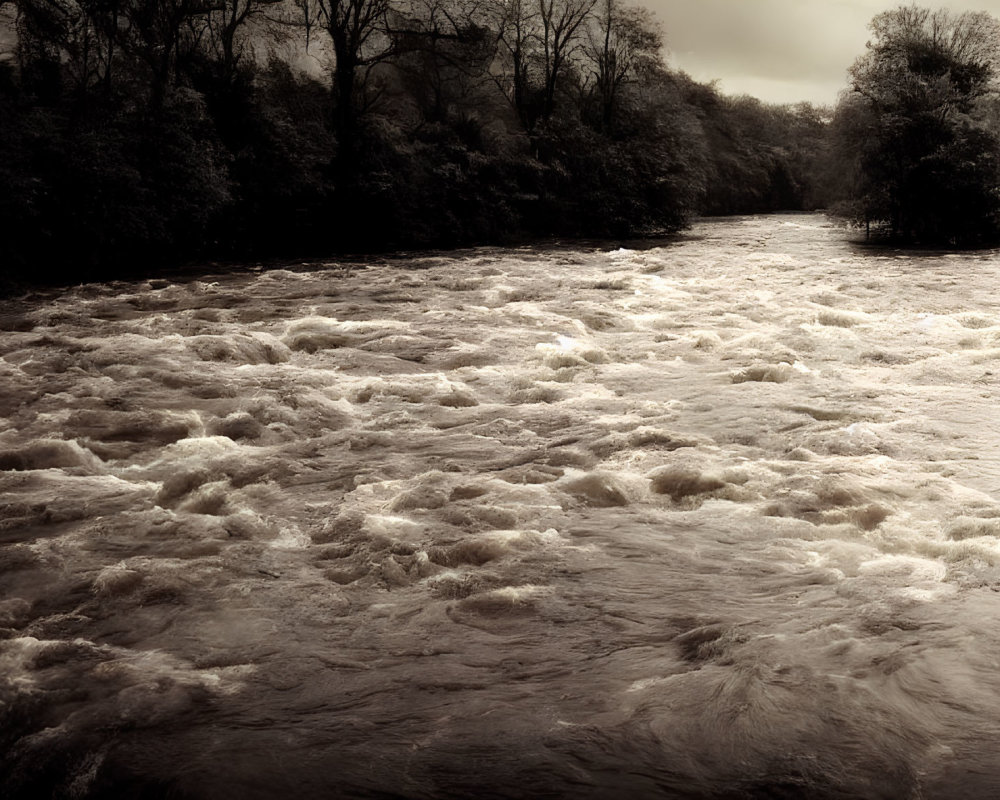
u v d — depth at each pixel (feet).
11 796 12.54
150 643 16.44
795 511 22.59
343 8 112.88
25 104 75.97
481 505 23.02
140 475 25.93
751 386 36.11
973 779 12.49
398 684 15.05
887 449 27.58
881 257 91.61
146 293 64.28
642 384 36.73
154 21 86.28
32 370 39.37
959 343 45.24
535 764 12.89
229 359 42.11
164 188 80.28
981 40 118.21
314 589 18.53
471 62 123.65
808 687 14.60
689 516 22.40
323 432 30.32
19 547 20.44
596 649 16.11
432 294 64.90
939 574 18.86
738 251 100.94
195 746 13.35
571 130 131.85
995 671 15.07
